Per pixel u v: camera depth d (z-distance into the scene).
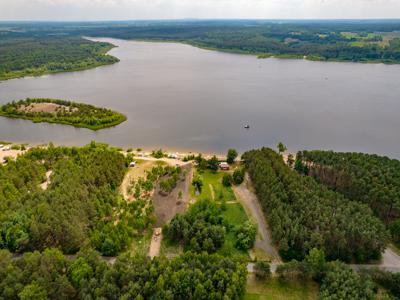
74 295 74.31
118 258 81.44
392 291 79.38
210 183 131.62
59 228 91.31
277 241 94.69
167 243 96.88
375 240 87.88
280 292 80.38
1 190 109.94
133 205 110.00
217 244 94.06
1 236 90.88
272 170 121.44
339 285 75.81
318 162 130.50
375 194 106.56
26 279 73.62
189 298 73.50
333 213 97.25
